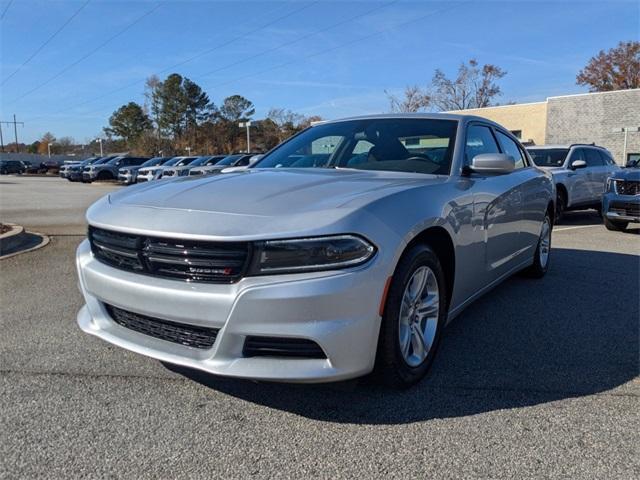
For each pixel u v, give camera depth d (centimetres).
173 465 227
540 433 250
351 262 240
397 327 269
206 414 269
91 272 286
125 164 3369
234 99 8500
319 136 427
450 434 249
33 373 319
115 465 227
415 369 292
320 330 235
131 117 9100
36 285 530
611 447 238
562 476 218
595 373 319
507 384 303
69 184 3119
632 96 3173
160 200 283
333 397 286
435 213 291
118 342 276
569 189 1095
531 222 495
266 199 267
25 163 5947
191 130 7675
